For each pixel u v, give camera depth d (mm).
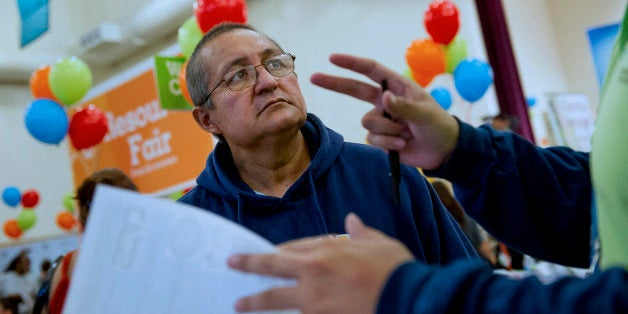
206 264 529
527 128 5293
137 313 527
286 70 1222
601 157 539
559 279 422
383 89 755
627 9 584
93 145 3334
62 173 7871
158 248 547
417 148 785
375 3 5496
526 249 800
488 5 5352
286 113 1155
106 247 550
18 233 6281
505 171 776
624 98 520
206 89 1245
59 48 7023
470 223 2723
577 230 775
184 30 2820
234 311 506
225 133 1242
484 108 5301
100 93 3523
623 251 507
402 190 1179
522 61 7133
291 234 1153
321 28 5301
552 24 7828
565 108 6992
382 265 451
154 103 3143
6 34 6863
